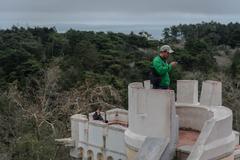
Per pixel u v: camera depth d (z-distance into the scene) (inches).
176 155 414.3
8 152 1090.7
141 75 2322.8
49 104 1601.9
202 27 4495.6
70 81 2021.4
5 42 2915.8
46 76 1868.8
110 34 3442.4
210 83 504.1
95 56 2495.1
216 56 3316.9
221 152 406.3
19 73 2267.5
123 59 2556.6
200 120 504.7
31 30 3681.1
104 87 1688.0
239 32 4094.5
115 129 668.1
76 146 756.0
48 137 1122.7
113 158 677.9
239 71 2596.0
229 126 421.7
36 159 1000.2
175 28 4407.0
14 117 1491.1
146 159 392.2
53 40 2999.5
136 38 3444.9
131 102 437.7
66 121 1408.7
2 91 1956.2
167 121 407.5
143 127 421.7
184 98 521.0
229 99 1771.7
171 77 2005.4
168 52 450.9
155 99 411.5
